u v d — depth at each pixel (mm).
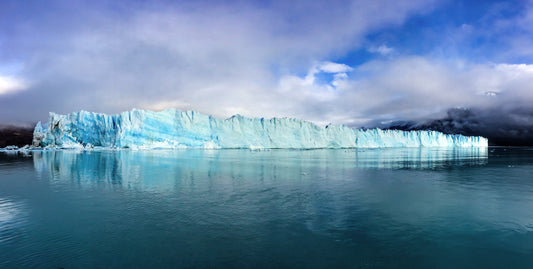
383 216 10047
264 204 11633
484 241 7914
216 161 31031
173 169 23125
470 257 6988
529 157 42469
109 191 14094
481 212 10586
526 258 6965
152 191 14133
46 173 20453
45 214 10117
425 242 7793
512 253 7219
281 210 10750
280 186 15750
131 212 10367
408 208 11094
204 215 10047
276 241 7773
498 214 10336
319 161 32688
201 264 6477
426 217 9938
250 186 15680
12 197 12703
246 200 12305
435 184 16625
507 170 24375
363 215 10141
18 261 6617
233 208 10977
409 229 8766
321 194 13602
